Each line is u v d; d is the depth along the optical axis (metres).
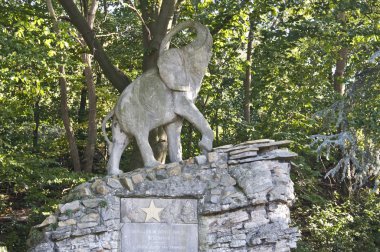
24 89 18.67
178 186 11.69
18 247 17.16
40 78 17.69
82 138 25.47
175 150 12.38
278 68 20.83
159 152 15.18
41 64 16.27
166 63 12.27
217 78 21.27
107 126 24.06
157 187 11.66
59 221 11.43
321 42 20.62
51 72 17.64
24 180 17.66
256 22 19.95
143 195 11.62
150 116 12.20
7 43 15.26
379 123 13.21
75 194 11.76
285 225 11.73
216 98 22.22
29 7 17.41
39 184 18.16
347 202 20.61
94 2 19.70
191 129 20.95
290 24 19.20
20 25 16.52
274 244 11.61
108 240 11.48
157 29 15.95
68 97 25.45
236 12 17.94
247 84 21.50
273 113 21.41
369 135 13.56
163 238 11.62
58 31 17.08
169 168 11.81
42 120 25.44
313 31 18.95
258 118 23.75
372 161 13.58
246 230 11.63
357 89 13.97
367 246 19.75
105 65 16.33
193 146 21.77
